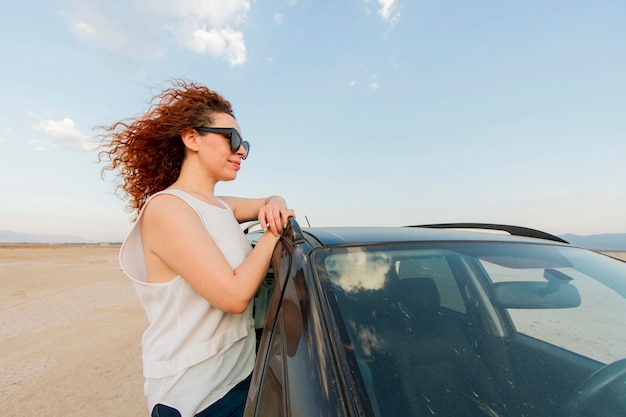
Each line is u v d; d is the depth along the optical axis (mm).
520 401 951
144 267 1302
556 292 1482
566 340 1236
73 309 7008
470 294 1356
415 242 1489
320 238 1416
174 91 1531
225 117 1502
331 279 1163
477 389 963
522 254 1644
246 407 1136
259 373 1136
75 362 4164
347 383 858
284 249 1392
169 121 1440
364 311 1081
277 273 1338
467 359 1062
